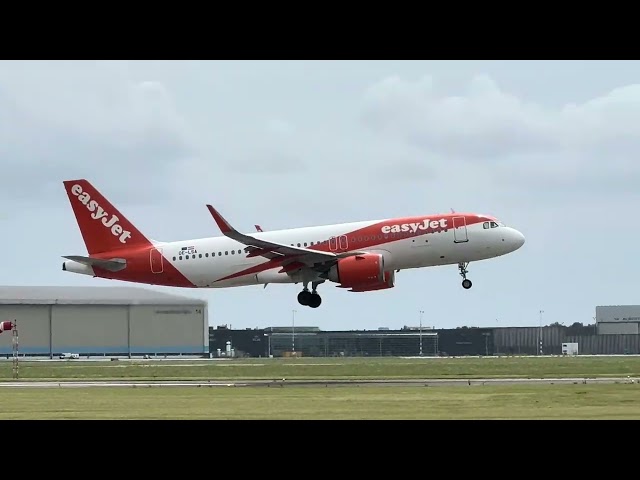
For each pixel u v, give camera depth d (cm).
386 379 16838
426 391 12938
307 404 11069
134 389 14600
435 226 18075
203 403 11450
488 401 11069
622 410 9831
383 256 18112
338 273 17700
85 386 15788
